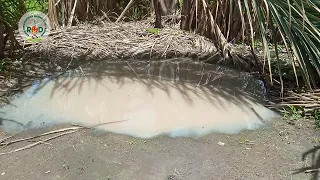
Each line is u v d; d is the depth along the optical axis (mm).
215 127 2770
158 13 4297
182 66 3703
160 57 3844
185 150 2498
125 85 3303
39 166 2305
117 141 2561
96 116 2852
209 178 2246
